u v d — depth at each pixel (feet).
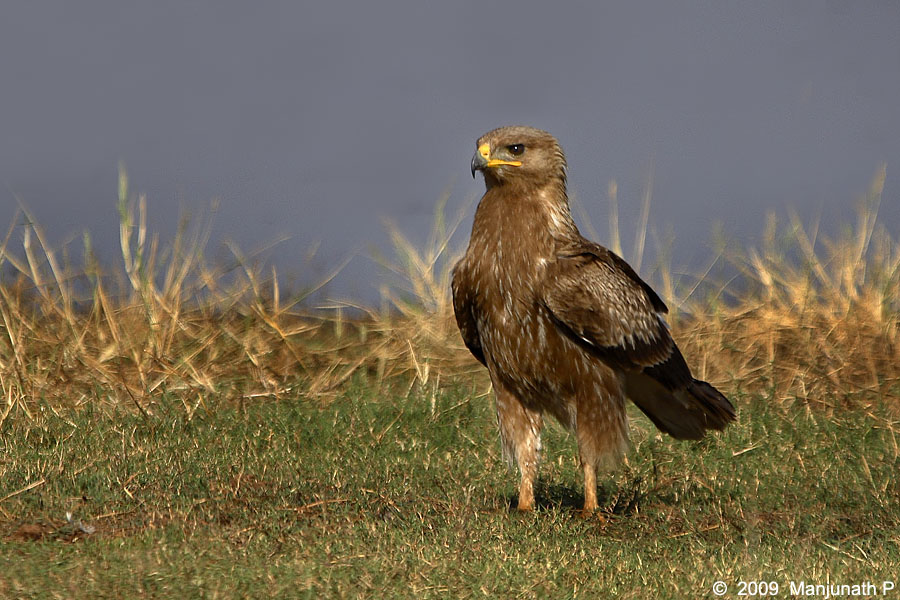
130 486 33.99
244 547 28.68
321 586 25.79
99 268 49.55
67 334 48.03
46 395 44.60
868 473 39.70
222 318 52.49
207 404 45.98
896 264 56.85
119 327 49.06
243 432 42.47
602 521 34.04
